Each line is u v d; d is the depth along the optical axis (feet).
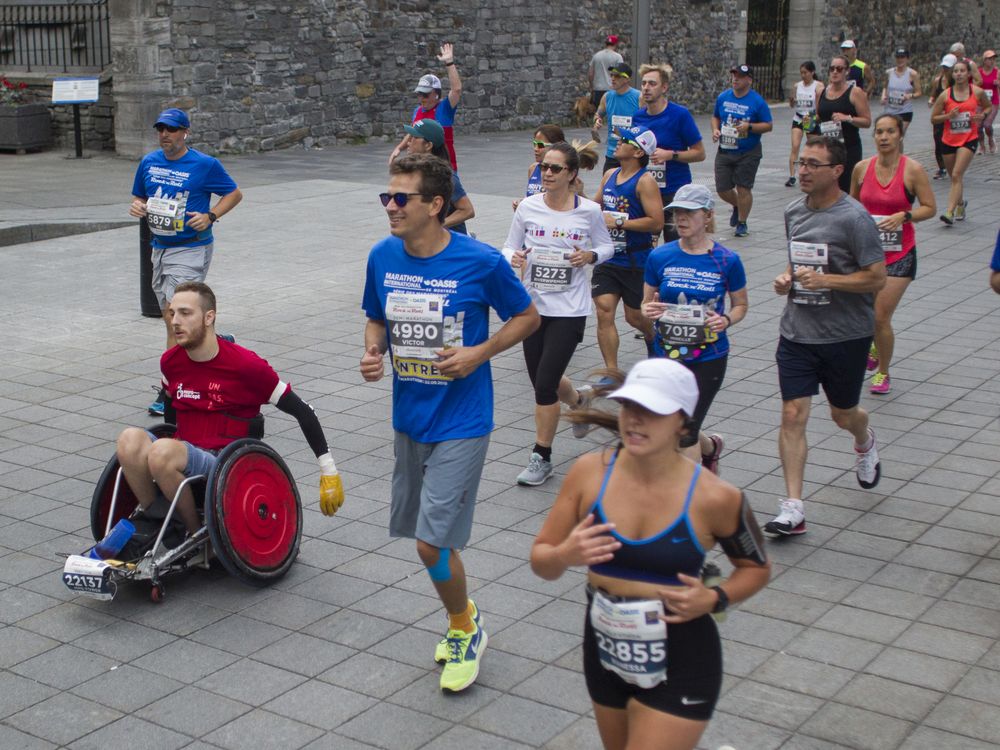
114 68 63.36
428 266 14.79
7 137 64.75
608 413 11.51
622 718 11.26
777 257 41.57
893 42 118.83
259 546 17.65
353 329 33.06
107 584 16.71
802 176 19.25
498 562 18.85
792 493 19.53
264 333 32.58
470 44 79.56
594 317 34.47
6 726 14.30
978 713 14.42
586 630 11.16
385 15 73.82
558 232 21.76
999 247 19.10
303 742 13.94
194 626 16.79
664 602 10.47
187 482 17.22
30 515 20.66
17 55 69.00
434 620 17.01
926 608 17.15
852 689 14.98
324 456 17.76
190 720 14.43
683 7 95.25
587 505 10.81
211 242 27.32
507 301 15.02
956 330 32.32
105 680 15.35
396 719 14.43
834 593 17.63
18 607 17.38
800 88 56.65
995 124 85.40
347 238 45.29
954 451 23.48
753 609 17.13
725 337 20.22
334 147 72.33
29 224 44.78
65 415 25.95
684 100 97.71
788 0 106.01
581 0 86.48
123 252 43.11
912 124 86.58
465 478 14.82
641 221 24.77
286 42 68.49
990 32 136.46
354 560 18.98
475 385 15.05
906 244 25.75
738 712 14.46
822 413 25.89
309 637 16.48
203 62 64.59
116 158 64.13
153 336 32.35
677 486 10.46
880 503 20.98
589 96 87.30
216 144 66.03
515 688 15.14
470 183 58.34
